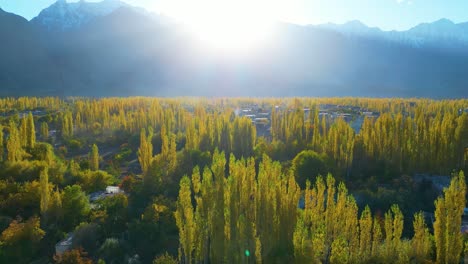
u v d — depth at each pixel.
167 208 57.50
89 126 130.50
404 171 78.69
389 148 81.00
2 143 80.44
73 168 76.62
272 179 45.38
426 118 96.88
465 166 77.38
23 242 50.38
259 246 41.50
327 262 45.06
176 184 69.31
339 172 76.00
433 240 49.41
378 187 71.38
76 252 46.50
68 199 58.62
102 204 61.50
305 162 70.50
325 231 44.56
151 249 51.69
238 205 43.91
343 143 79.31
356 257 45.06
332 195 47.12
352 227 45.31
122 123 129.62
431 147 77.06
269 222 43.41
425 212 64.19
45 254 51.59
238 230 42.25
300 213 49.09
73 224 57.53
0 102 178.50
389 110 165.38
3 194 62.81
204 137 89.25
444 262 43.66
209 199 44.66
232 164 47.47
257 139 101.50
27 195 61.16
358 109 178.62
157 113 125.94
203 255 44.22
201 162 76.19
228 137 90.56
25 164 72.50
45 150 86.75
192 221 43.84
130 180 71.00
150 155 72.00
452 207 43.19
